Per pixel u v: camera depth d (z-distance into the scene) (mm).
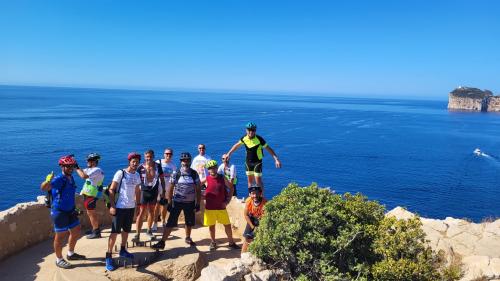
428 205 49594
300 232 8203
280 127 134875
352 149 91312
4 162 60281
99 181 10461
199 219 12133
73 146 77188
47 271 8375
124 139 89500
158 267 8641
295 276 8195
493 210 47844
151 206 10273
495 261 8797
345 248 8148
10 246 9023
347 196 9258
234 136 100750
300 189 8945
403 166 73562
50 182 8391
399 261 7574
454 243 10031
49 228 10148
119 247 9625
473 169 72688
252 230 9570
